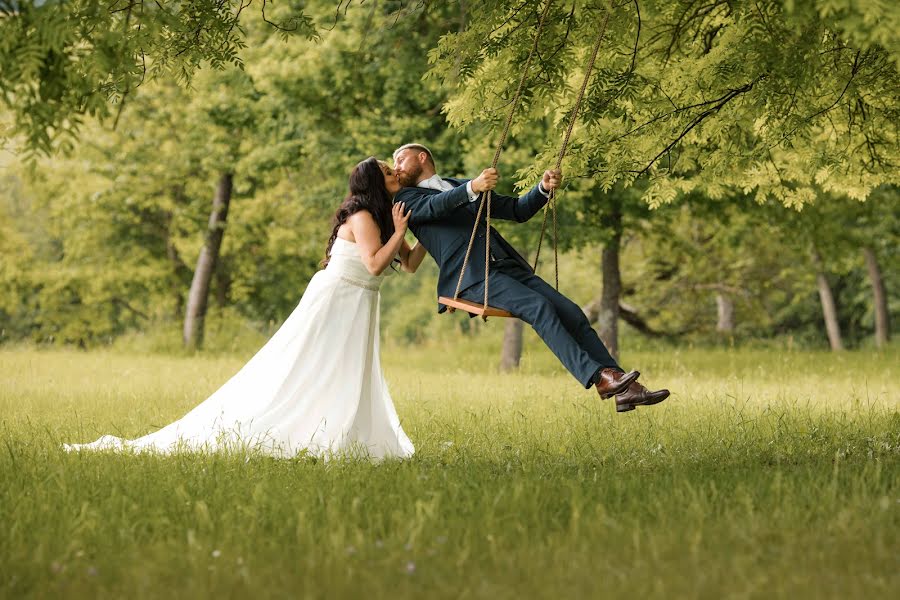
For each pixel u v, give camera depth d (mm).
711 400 15289
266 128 26891
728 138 10570
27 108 5914
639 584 4629
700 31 10602
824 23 7812
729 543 5383
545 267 49656
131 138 36594
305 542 5500
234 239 40375
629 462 8875
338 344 9648
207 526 5957
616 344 26812
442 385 18719
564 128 10422
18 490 7062
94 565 5266
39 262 47875
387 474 7887
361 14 23219
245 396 9711
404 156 8898
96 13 6520
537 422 12195
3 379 18750
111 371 21562
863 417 12203
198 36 8500
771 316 55719
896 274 52531
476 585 4695
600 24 8922
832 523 5648
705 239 40406
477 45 8906
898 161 12234
